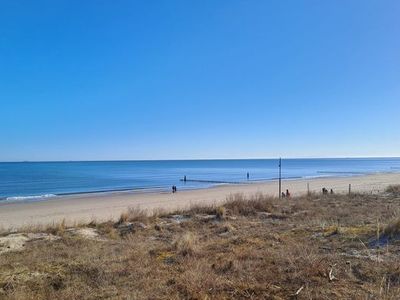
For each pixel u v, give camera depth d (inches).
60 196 1792.6
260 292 208.2
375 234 333.1
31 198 1715.1
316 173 4276.6
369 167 6579.7
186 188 2210.9
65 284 236.8
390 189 1208.8
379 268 236.7
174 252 324.5
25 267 286.0
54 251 373.1
